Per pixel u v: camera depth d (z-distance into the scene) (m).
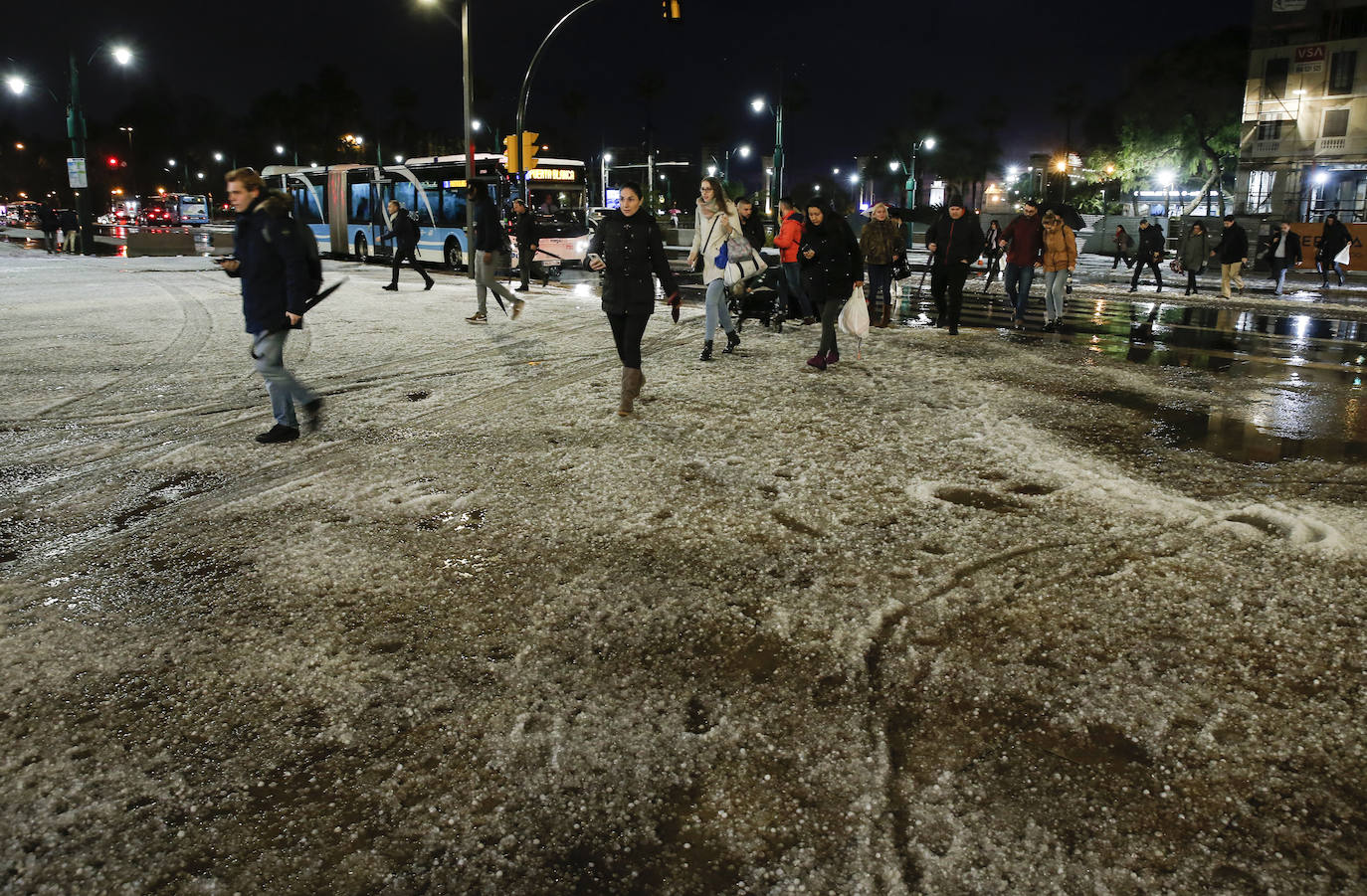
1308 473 5.72
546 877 2.38
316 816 2.61
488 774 2.79
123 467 5.90
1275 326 13.98
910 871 2.38
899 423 6.98
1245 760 2.82
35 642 3.59
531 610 3.85
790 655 3.47
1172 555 4.38
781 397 7.86
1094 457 6.07
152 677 3.33
